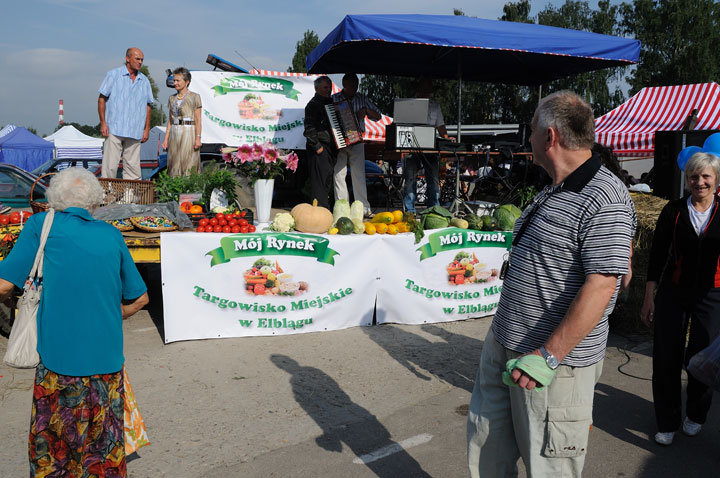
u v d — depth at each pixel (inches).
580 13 1831.9
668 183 278.7
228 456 137.8
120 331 109.0
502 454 99.9
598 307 80.3
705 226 149.4
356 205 257.8
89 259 104.0
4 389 172.4
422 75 442.9
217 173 259.1
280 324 227.0
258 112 408.8
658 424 151.2
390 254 241.6
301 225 231.3
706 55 1641.2
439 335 235.9
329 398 172.6
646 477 134.7
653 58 1742.1
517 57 406.9
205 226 222.8
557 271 86.7
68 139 1026.1
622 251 80.6
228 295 219.5
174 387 176.2
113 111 308.3
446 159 414.0
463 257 254.2
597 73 1660.9
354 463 136.9
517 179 370.3
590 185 84.6
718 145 211.2
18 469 128.7
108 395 107.7
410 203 347.6
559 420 88.9
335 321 236.1
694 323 152.0
